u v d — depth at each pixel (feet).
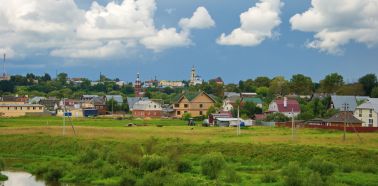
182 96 624.18
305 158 244.83
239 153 260.42
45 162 261.65
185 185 187.32
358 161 235.61
